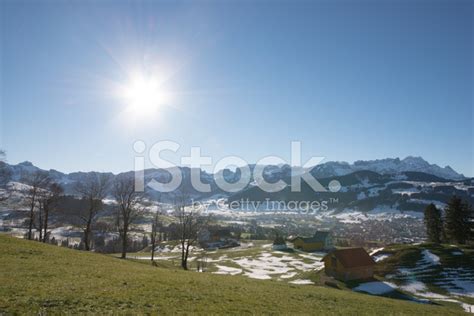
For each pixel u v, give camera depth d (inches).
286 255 4982.8
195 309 764.6
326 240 5944.9
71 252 1748.3
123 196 2650.1
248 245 6683.1
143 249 5851.4
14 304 670.5
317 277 2979.8
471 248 3358.8
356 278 2856.8
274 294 1116.5
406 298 2266.2
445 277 2699.3
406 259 3208.7
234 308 820.6
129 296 811.4
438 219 4594.0
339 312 962.1
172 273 1434.5
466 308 2017.7
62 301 719.7
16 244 1617.9
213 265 4003.4
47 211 2849.4
